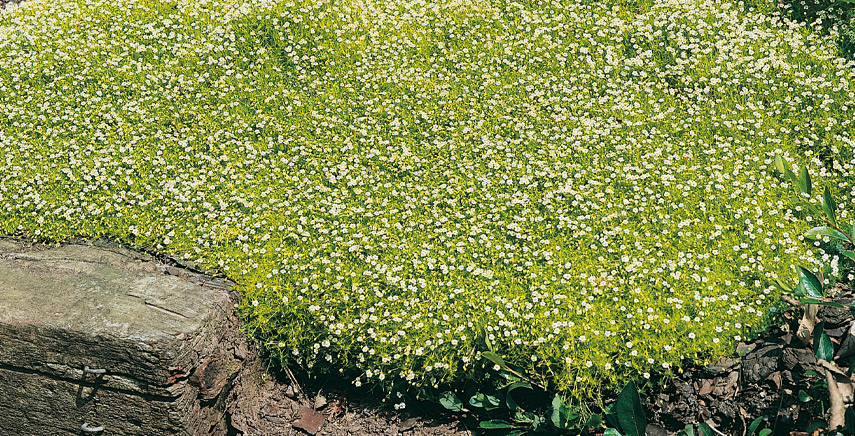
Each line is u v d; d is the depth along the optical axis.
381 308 1.04
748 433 0.95
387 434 1.02
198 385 1.00
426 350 1.01
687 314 1.01
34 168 1.19
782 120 1.23
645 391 0.99
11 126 1.26
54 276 1.04
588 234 1.09
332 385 1.07
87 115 1.27
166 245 1.11
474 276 1.06
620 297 1.03
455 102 1.29
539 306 1.02
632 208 1.12
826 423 0.91
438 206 1.16
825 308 0.99
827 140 1.20
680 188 1.13
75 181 1.18
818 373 0.94
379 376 1.01
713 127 1.23
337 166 1.20
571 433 0.97
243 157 1.22
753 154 1.18
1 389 1.02
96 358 0.97
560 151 1.21
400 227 1.11
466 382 1.02
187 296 1.02
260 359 1.07
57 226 1.13
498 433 1.00
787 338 0.99
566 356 0.99
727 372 0.99
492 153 1.21
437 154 1.23
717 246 1.07
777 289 1.01
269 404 1.06
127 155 1.22
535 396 1.01
